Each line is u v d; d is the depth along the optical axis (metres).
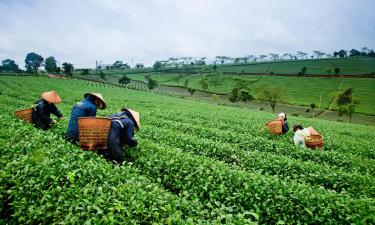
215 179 7.93
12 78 103.25
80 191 5.71
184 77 175.75
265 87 97.75
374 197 8.85
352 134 30.64
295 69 192.25
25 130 9.92
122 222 4.92
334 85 134.50
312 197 6.88
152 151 9.76
